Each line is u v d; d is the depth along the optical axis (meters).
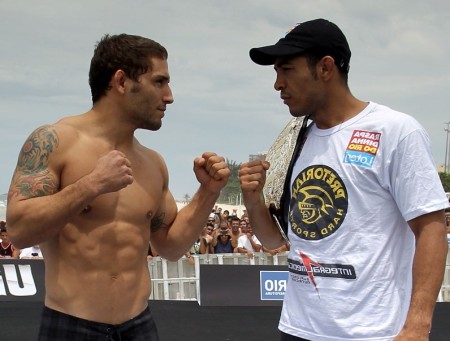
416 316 2.15
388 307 2.27
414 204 2.19
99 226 2.67
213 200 3.10
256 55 2.50
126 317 2.75
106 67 2.72
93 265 2.66
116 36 2.77
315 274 2.37
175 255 3.20
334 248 2.33
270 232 2.88
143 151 2.99
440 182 2.25
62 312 2.66
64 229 2.66
